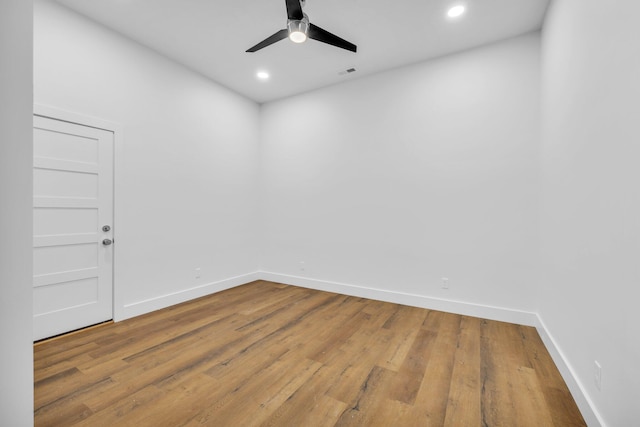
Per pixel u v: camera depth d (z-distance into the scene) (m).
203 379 1.93
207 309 3.33
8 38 0.96
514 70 2.98
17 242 0.98
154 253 3.30
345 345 2.44
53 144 2.52
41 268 2.47
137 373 1.99
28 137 1.00
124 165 3.02
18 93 0.98
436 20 2.73
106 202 2.88
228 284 4.23
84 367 2.06
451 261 3.28
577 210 1.78
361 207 3.88
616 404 1.27
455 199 3.26
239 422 1.54
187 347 2.39
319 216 4.23
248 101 4.59
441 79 3.35
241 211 4.48
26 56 1.00
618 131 1.29
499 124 3.04
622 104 1.26
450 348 2.39
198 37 3.05
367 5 2.53
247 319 3.03
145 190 3.21
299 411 1.63
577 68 1.83
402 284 3.57
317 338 2.58
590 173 1.59
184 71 3.62
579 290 1.72
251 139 4.65
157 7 2.59
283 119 4.58
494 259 3.07
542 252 2.66
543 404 1.70
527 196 2.91
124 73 3.01
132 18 2.75
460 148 3.23
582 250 1.69
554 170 2.31
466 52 3.21
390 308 3.39
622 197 1.25
